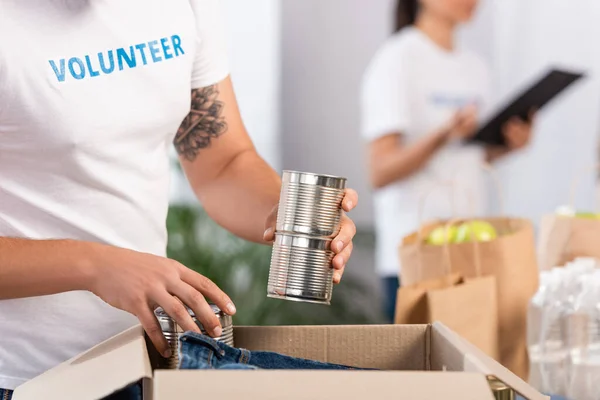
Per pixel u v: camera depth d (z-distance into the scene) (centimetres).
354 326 134
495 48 444
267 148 503
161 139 161
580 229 243
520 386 102
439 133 412
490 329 213
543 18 459
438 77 418
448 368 121
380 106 416
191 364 104
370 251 497
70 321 149
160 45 154
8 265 128
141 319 126
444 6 415
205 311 125
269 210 165
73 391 105
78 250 130
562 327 198
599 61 466
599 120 466
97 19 146
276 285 128
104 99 146
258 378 91
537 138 467
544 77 399
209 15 170
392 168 410
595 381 193
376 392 91
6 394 149
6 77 138
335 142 498
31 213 147
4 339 148
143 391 103
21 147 143
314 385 91
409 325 134
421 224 242
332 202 128
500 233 257
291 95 500
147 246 159
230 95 179
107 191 151
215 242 476
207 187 178
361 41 491
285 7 495
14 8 139
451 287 209
